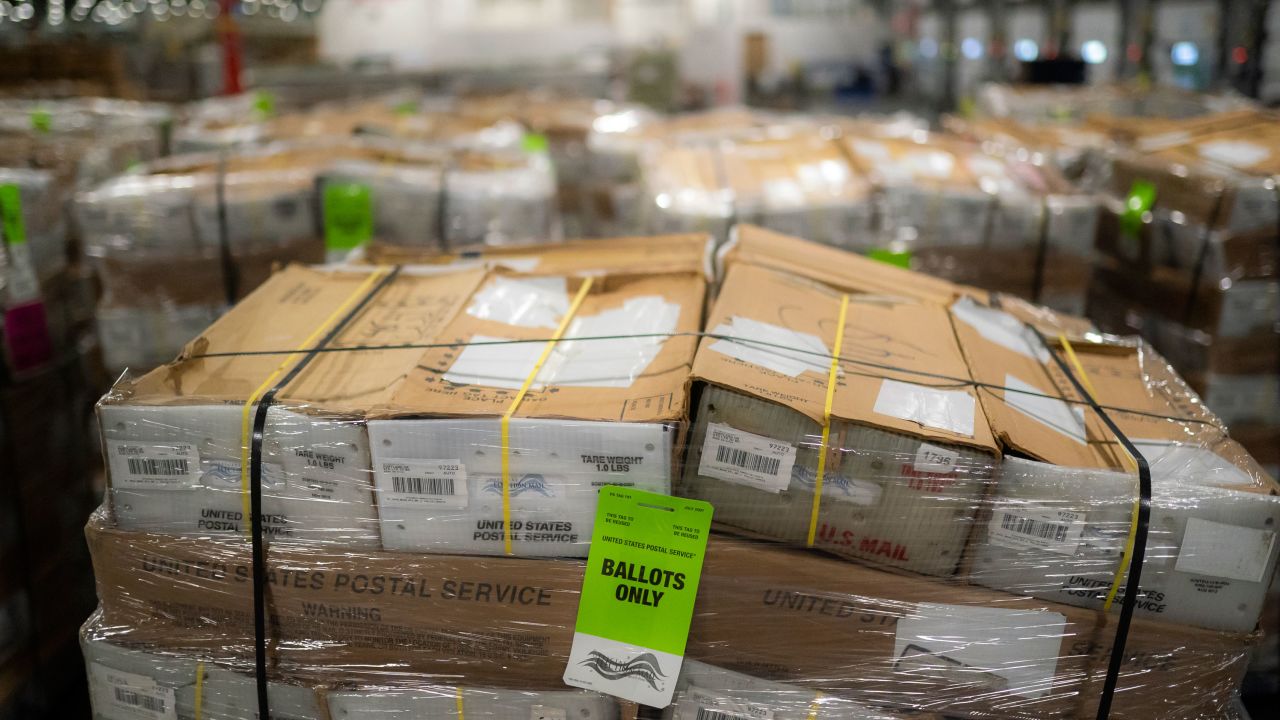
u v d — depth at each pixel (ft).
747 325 4.11
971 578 3.53
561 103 17.01
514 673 3.66
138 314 6.57
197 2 20.62
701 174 8.04
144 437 3.63
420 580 3.59
